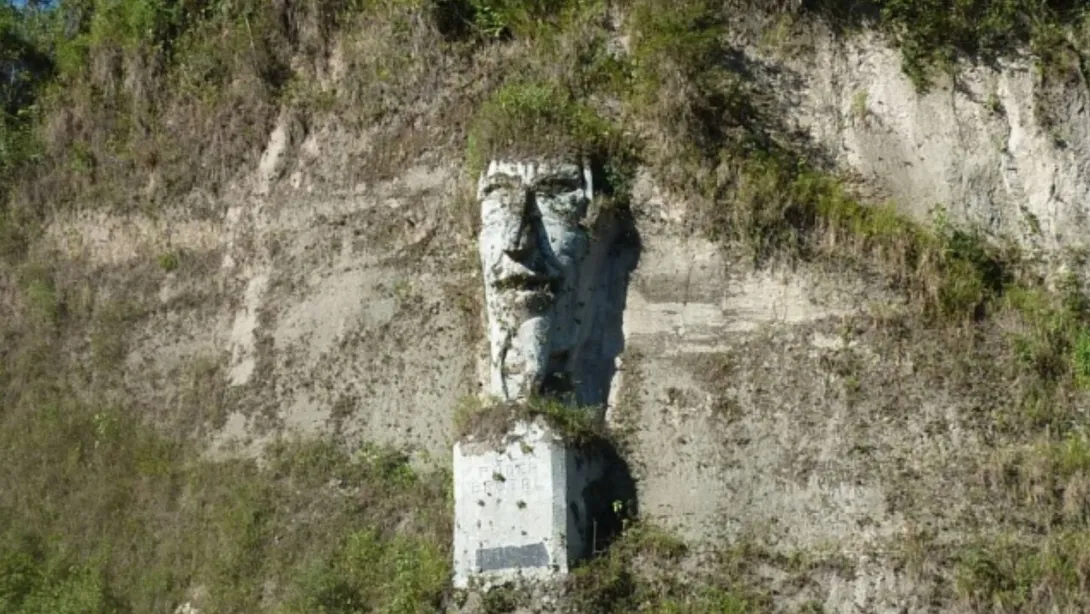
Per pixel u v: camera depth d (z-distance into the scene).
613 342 16.84
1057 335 16.22
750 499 15.93
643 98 17.52
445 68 19.02
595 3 18.41
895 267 16.44
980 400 15.88
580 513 15.81
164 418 19.12
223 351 19.14
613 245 17.16
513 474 15.72
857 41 17.92
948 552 15.16
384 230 18.56
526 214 16.64
